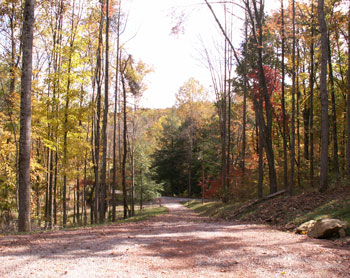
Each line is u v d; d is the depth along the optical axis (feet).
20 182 35.78
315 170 77.10
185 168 190.60
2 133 57.72
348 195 37.63
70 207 146.10
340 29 60.23
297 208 41.50
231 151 127.24
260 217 45.93
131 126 110.83
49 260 17.78
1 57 52.80
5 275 14.56
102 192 59.57
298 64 69.15
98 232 31.81
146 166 138.00
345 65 78.48
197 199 171.53
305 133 84.23
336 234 26.22
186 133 154.61
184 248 22.44
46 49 61.82
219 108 97.09
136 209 135.23
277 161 92.32
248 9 57.31
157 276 15.24
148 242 24.81
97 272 15.57
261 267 17.22
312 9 56.90
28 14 36.29
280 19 57.06
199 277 15.28
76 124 56.49
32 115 54.08
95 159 66.03
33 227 58.90
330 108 83.15
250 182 79.87
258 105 62.54
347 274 15.75
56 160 59.67
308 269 16.74
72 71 55.47
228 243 24.52
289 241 25.13
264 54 73.87
